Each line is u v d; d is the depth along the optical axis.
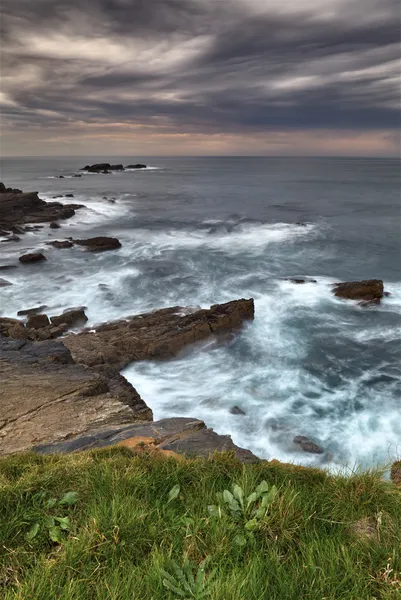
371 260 31.75
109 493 3.33
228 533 2.78
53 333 17.77
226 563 2.51
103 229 45.19
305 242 37.84
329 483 3.62
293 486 3.41
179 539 2.78
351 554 2.57
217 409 12.88
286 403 13.20
